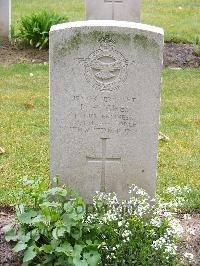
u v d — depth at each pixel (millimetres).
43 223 2197
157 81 2352
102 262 2195
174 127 3654
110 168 2469
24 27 5125
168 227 2246
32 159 3107
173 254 2176
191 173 3033
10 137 3381
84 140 2432
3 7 5184
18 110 3811
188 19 6566
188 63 4918
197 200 2688
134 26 2305
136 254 2170
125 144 2436
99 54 2326
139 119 2400
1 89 4191
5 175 2910
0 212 2586
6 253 2273
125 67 2340
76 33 2303
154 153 2441
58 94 2375
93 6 4727
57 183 2402
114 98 2377
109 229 2205
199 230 2480
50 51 2324
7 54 4953
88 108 2391
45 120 3668
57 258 2178
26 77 4453
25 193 2432
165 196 2650
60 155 2451
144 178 2477
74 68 2344
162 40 2305
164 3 7344
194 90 4328
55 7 6875
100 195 2393
